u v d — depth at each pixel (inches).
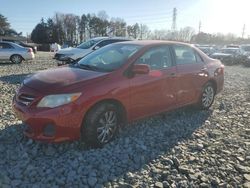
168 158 167.5
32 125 164.6
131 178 145.7
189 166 160.1
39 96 163.5
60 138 163.6
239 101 318.7
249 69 828.0
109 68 190.1
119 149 176.2
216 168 159.5
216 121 239.9
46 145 177.3
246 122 242.2
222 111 271.6
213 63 269.1
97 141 173.9
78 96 164.4
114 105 181.2
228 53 1064.2
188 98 239.9
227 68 847.7
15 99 180.1
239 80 510.6
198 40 2940.5
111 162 160.1
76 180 142.6
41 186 136.9
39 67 636.1
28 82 179.3
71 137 166.6
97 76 178.5
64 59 558.9
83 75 180.1
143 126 218.1
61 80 172.7
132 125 218.5
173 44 230.5
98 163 158.6
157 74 206.4
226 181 148.3
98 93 170.6
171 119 237.9
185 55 240.8
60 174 147.3
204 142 193.3
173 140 194.5
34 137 166.2
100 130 175.6
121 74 185.9
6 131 197.2
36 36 3390.7
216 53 1072.2
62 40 3531.0
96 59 208.2
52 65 690.2
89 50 553.6
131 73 190.4
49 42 3449.8
